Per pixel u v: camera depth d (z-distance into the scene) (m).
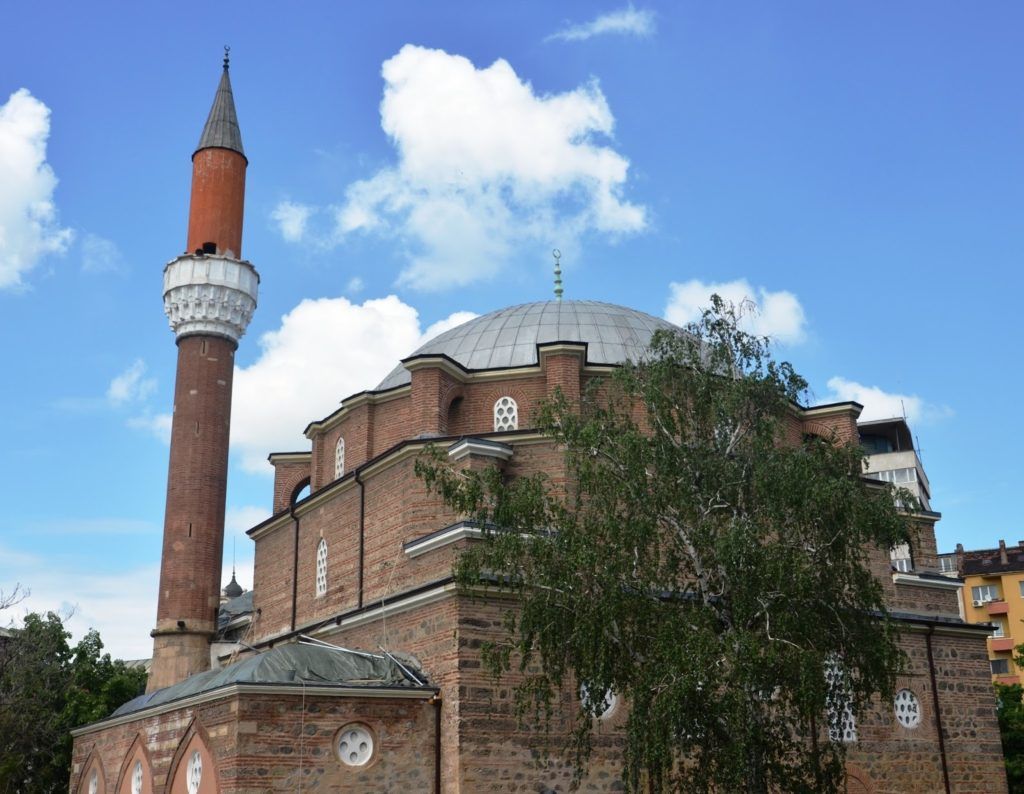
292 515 39.78
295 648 27.73
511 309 42.28
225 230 47.19
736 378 23.69
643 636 21.02
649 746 19.45
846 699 21.45
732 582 20.66
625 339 38.84
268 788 24.48
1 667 44.16
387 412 37.41
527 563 22.41
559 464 32.25
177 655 40.94
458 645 26.75
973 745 34.31
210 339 45.31
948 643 35.22
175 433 44.12
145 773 30.09
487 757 26.11
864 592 21.44
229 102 49.69
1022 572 79.38
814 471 21.77
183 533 42.50
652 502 21.64
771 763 20.23
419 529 31.86
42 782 43.78
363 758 25.80
